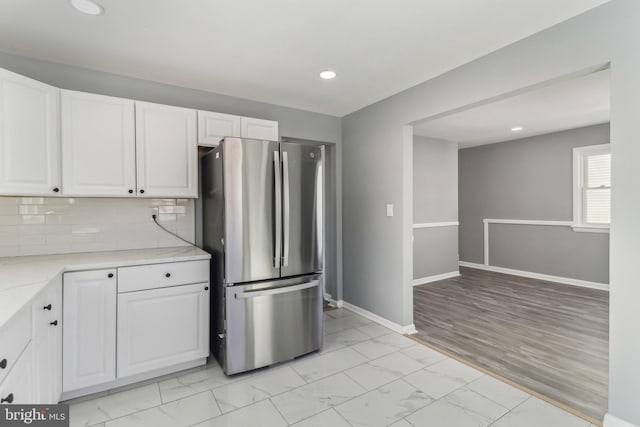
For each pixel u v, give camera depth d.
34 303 1.42
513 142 5.42
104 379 2.02
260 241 2.38
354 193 3.67
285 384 2.20
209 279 2.45
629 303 1.64
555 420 1.80
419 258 4.99
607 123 4.29
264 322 2.39
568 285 4.75
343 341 2.91
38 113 1.97
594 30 1.74
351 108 3.54
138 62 2.37
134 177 2.36
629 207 1.63
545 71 1.96
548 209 5.00
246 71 2.55
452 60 2.39
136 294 2.11
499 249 5.70
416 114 2.86
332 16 1.83
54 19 1.82
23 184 1.90
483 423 1.78
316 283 2.63
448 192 5.37
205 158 2.71
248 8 1.74
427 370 2.37
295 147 2.54
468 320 3.40
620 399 1.68
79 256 2.25
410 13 1.80
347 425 1.78
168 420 1.81
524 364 2.45
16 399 1.20
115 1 1.66
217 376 2.30
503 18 1.85
